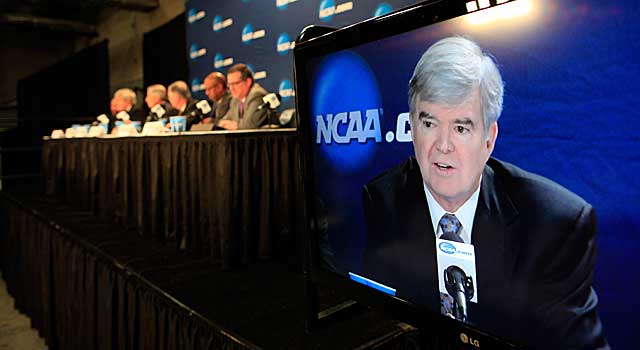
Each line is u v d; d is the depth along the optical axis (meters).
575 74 0.55
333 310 1.07
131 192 2.11
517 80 0.61
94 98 6.29
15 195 3.45
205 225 1.65
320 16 2.71
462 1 0.65
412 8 0.71
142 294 1.48
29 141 6.61
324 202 0.95
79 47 8.39
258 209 1.61
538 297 0.63
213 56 3.76
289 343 0.98
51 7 7.51
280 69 3.08
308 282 1.01
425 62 0.71
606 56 0.53
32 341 2.68
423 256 0.78
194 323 1.19
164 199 1.84
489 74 0.64
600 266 0.56
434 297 0.77
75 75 6.63
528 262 0.63
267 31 3.16
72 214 2.58
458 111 0.68
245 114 2.49
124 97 3.68
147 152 1.93
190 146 1.68
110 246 1.84
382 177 0.82
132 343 1.56
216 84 2.85
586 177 0.56
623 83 0.52
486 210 0.67
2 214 3.74
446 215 0.73
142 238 1.98
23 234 2.94
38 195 3.45
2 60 7.85
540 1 0.58
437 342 0.97
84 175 2.67
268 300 1.25
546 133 0.59
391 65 0.76
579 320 0.59
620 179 0.53
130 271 1.53
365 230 0.87
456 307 0.73
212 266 1.57
